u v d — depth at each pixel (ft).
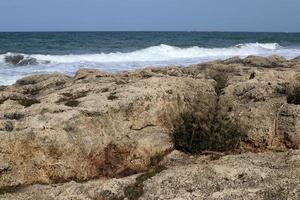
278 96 39.47
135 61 127.24
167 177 25.63
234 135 33.24
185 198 23.38
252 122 34.94
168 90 36.27
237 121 34.37
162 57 144.77
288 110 35.09
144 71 48.91
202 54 163.02
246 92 41.14
